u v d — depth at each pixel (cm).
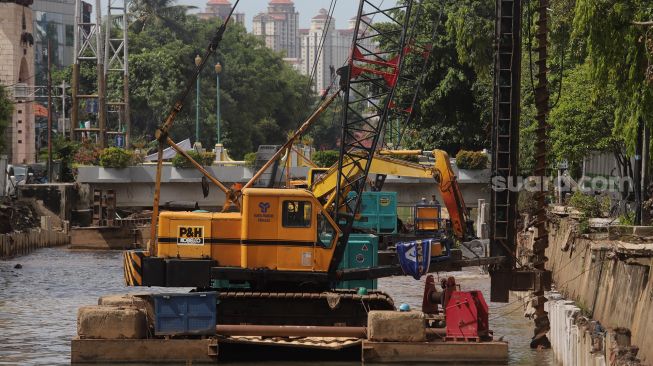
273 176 5803
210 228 4216
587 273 4544
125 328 3828
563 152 6456
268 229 4172
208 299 3878
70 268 8138
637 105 3981
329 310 4138
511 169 4209
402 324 3803
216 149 11369
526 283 4219
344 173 5525
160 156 4638
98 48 13025
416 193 9169
